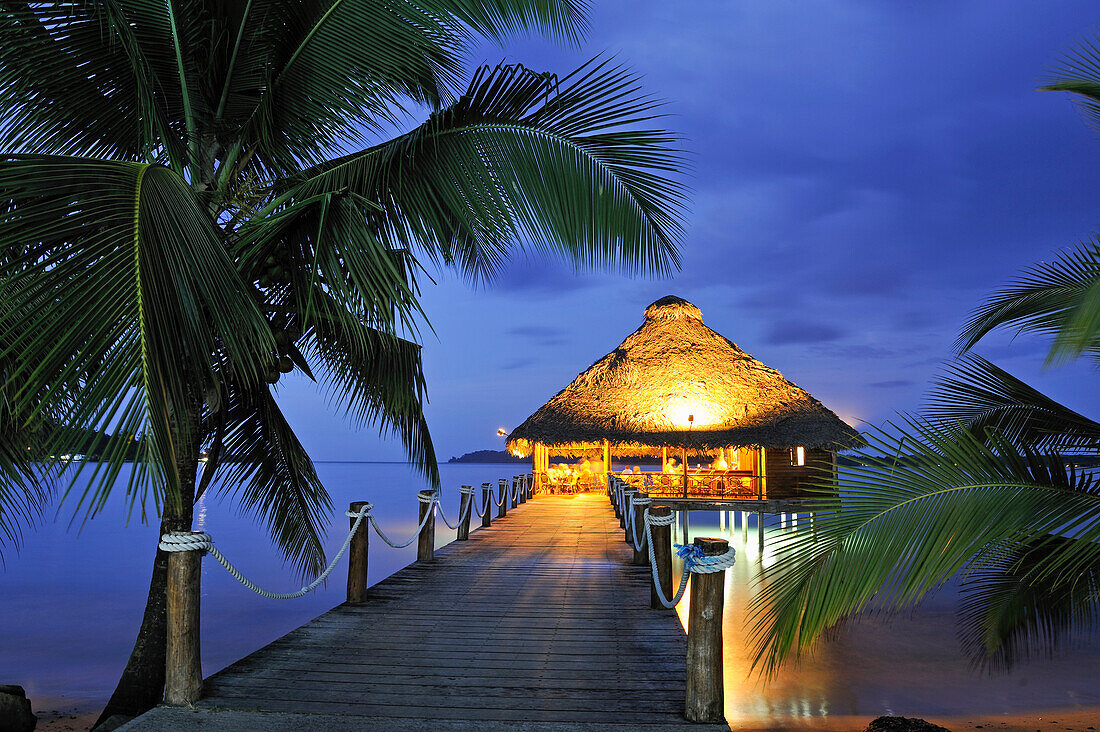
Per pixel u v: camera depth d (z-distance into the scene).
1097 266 6.09
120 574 23.50
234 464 7.84
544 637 6.12
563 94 5.96
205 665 12.71
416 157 6.06
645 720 4.24
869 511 3.92
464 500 12.98
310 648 5.75
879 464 4.04
